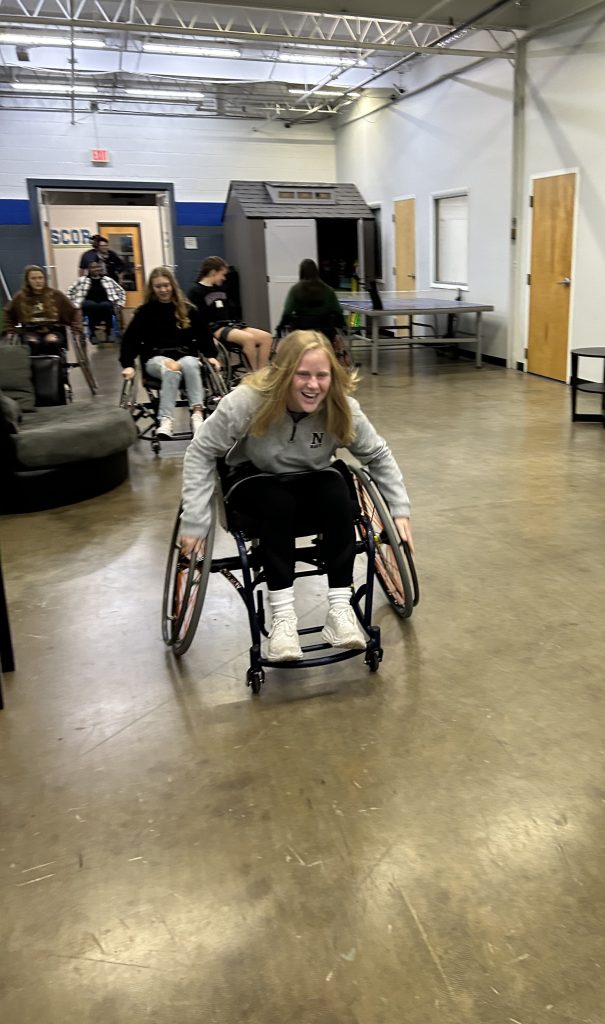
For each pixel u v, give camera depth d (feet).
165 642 8.43
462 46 28.22
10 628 8.20
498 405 21.61
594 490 13.46
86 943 4.73
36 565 10.73
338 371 6.84
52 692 7.54
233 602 9.57
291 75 31.60
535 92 24.53
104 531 12.04
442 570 10.18
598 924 4.75
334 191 37.27
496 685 7.43
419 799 5.89
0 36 26.55
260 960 4.58
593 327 23.27
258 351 20.79
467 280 30.45
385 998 4.32
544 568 10.17
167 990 4.41
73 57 27.50
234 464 7.70
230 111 38.24
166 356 16.70
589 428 18.42
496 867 5.22
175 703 7.30
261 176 40.24
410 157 33.63
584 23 21.76
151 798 5.99
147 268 41.75
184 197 39.22
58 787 6.14
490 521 12.03
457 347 32.04
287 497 7.14
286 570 7.16
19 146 36.42
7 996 4.40
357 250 38.93
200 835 5.58
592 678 7.52
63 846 5.52
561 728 6.73
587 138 22.38
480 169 28.30
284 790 6.03
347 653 7.38
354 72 32.78
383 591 9.32
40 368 15.90
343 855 5.36
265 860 5.33
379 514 7.68
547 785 6.02
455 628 8.59
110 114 37.09
